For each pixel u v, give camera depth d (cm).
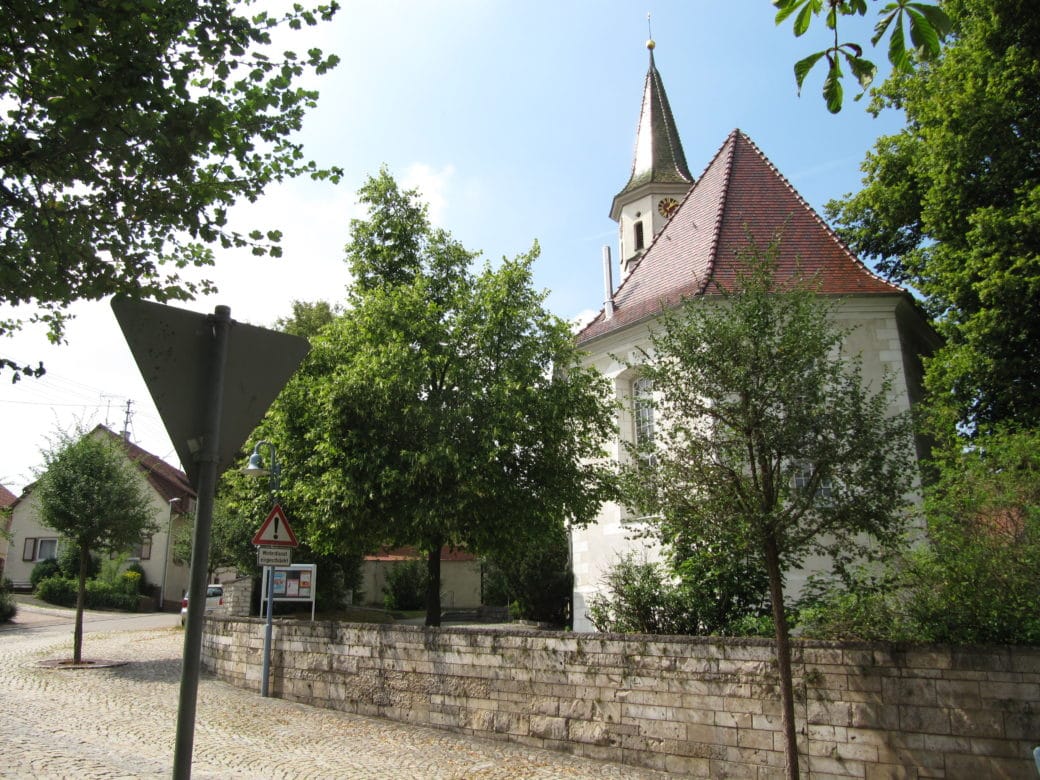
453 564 4628
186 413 330
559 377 1548
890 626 859
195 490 327
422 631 1102
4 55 545
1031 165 1680
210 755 874
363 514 1359
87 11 508
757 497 745
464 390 1385
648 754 884
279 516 1353
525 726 977
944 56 1811
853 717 791
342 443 1356
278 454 1502
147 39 540
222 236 645
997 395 1694
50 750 848
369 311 1438
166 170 584
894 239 2331
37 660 1748
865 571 895
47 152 552
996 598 802
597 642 942
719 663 862
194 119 563
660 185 3250
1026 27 1650
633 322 1897
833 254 1898
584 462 1753
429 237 1617
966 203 1734
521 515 1395
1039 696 724
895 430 750
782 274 1836
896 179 2194
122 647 2020
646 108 3434
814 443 737
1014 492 880
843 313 1778
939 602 832
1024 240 1547
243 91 630
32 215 562
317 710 1179
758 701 834
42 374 559
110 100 529
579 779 827
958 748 744
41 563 4125
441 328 1441
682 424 798
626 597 1120
